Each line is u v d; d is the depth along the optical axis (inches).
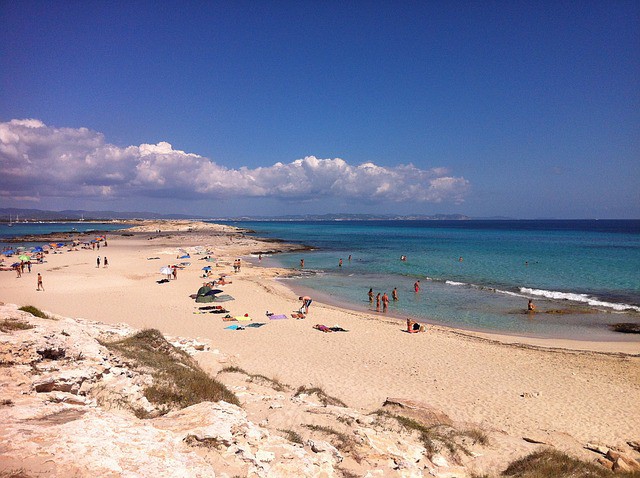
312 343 808.3
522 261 2167.8
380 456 318.0
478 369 681.0
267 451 269.1
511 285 1529.3
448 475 320.5
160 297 1213.1
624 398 570.9
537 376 652.7
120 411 290.2
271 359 690.2
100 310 1009.5
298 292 1430.9
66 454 189.6
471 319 1067.9
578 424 490.0
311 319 1018.1
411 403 483.5
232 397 400.8
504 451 393.7
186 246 2938.0
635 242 3511.3
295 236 5009.8
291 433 322.3
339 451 307.7
